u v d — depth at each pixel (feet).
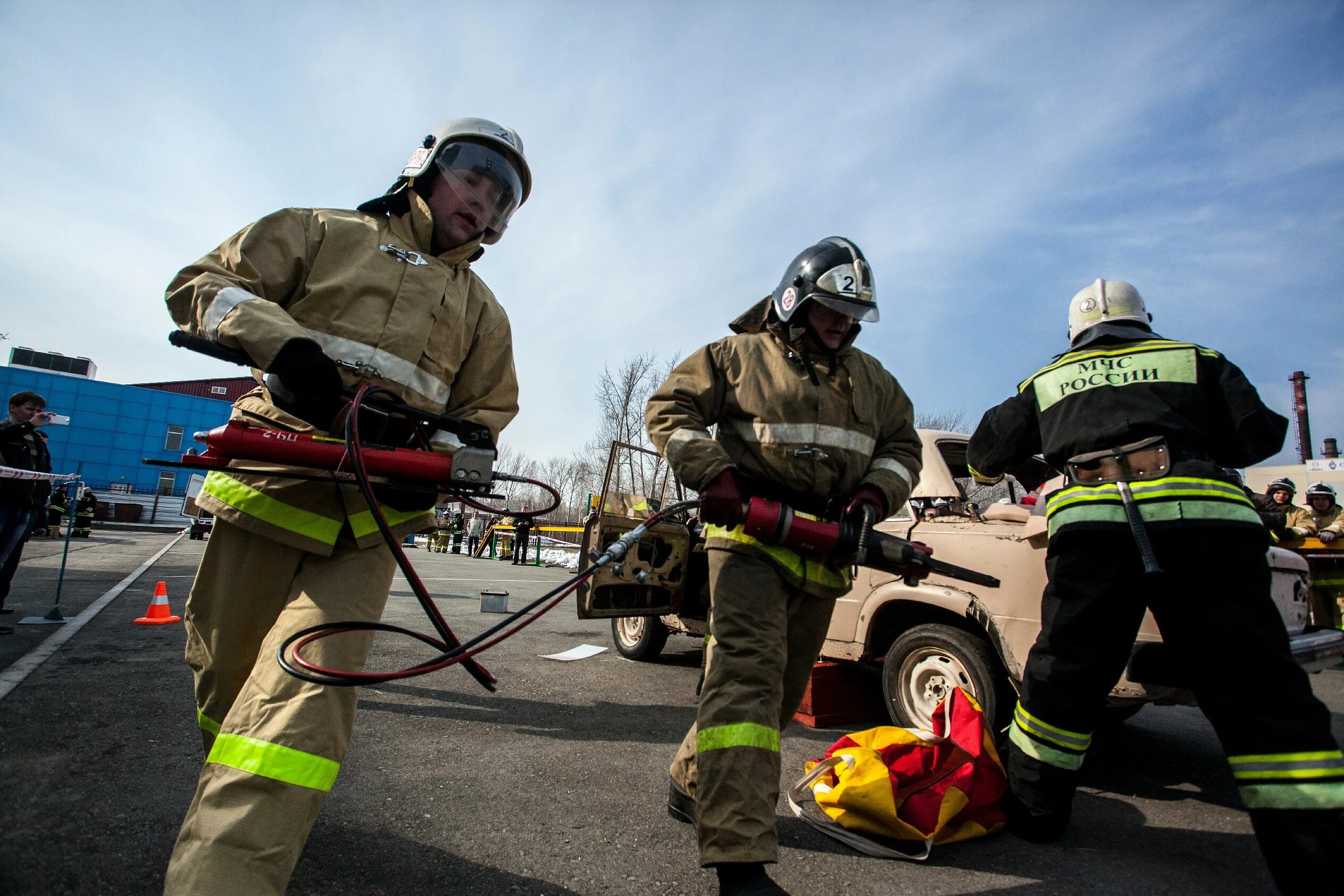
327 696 5.04
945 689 11.56
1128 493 7.29
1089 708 7.80
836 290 7.32
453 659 5.11
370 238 6.32
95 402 131.64
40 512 18.58
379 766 9.62
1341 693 18.28
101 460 131.75
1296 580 11.09
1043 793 8.12
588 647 20.16
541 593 33.63
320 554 5.73
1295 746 6.20
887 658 12.35
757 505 6.70
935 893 7.03
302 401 5.94
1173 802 10.09
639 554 16.22
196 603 6.12
